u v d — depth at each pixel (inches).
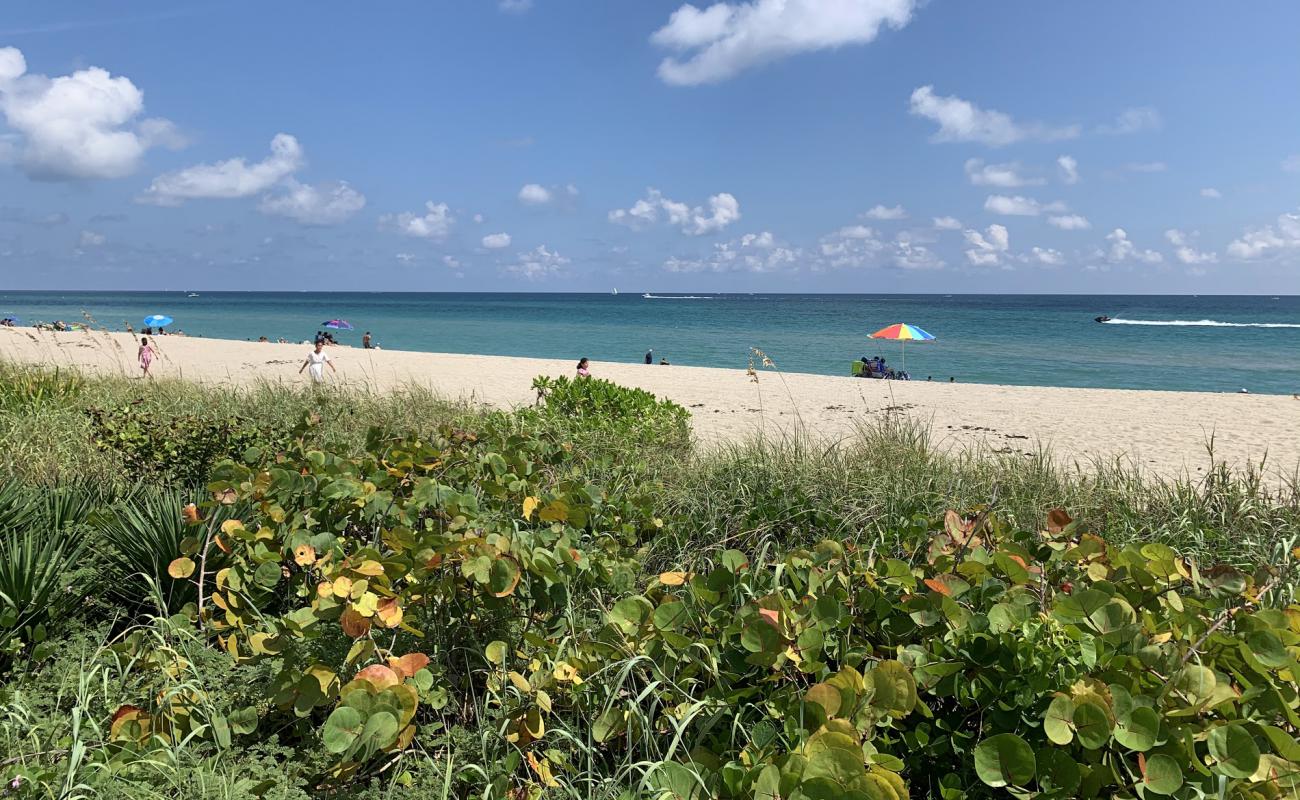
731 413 576.7
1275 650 85.6
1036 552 129.2
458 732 101.6
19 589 128.5
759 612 94.7
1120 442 458.3
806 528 196.1
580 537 151.3
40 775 85.9
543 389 402.0
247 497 146.3
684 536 191.2
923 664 90.7
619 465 234.2
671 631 104.8
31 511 169.0
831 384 837.2
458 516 135.9
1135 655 87.2
